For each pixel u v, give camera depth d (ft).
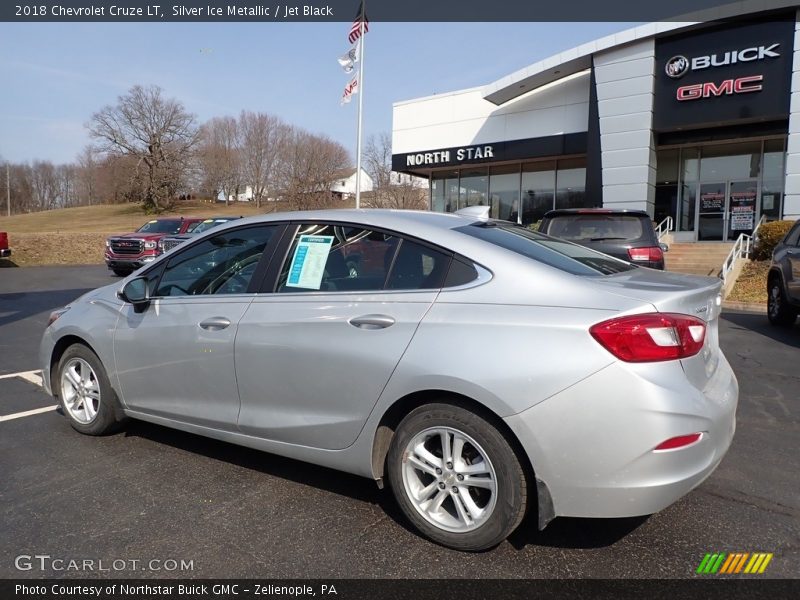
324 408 10.16
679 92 59.52
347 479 11.80
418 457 9.44
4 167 328.08
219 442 13.82
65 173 345.72
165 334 12.20
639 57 60.59
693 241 66.03
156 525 9.95
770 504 10.77
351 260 10.52
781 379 19.49
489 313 8.88
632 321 8.15
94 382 14.01
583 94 67.51
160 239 57.41
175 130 217.15
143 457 12.88
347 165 210.59
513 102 72.38
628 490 8.04
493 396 8.43
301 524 10.00
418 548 9.28
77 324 13.88
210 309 11.66
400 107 81.05
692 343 8.55
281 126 239.50
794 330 28.99
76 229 160.86
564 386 8.14
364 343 9.63
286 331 10.50
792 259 27.94
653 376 8.07
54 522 10.03
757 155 62.54
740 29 55.98
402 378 9.19
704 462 8.39
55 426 14.88
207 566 8.79
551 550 9.21
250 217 12.23
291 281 10.98
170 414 12.48
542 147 69.77
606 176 63.72
